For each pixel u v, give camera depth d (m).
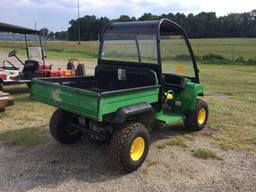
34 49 9.03
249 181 3.54
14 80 7.69
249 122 5.88
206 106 5.30
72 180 3.42
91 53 29.52
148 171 3.69
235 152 4.38
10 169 3.65
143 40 4.30
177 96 4.88
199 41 44.53
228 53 27.41
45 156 4.05
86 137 4.38
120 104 3.42
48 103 3.89
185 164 3.92
